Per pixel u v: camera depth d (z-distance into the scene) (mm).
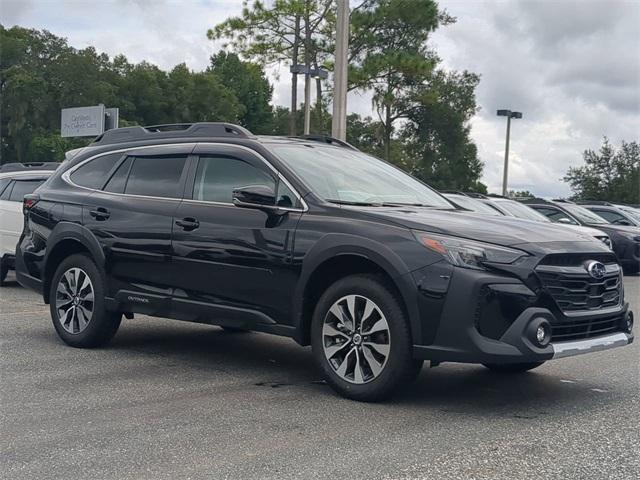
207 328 8609
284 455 4207
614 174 49344
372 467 4016
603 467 4043
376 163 7027
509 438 4543
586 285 5199
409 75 33344
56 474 3926
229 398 5449
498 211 13195
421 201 6379
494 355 4832
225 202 6223
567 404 5395
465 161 58844
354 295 5348
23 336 7777
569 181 50562
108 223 6887
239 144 6359
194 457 4176
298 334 5672
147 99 74375
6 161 70188
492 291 4875
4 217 11648
